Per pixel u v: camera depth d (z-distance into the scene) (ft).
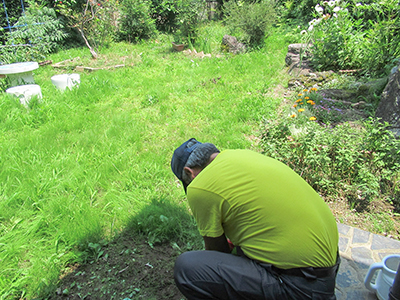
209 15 46.65
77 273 7.37
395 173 9.88
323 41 22.15
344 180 10.27
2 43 31.58
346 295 6.63
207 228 4.95
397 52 18.98
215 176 4.80
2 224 8.83
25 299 6.81
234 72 23.25
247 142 13.26
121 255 7.87
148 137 14.16
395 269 6.31
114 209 9.29
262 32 30.86
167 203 9.45
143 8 35.76
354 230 8.45
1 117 15.57
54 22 32.78
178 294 6.80
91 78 22.00
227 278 4.76
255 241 4.61
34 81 22.40
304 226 4.41
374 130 10.14
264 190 4.56
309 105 15.98
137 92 19.77
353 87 18.08
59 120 15.67
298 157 10.62
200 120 15.92
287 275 4.53
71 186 10.23
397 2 19.53
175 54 29.78
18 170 11.02
